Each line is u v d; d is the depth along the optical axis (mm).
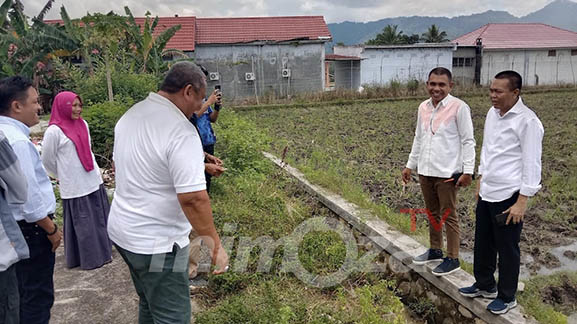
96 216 4281
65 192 4125
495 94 3066
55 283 4035
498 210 3100
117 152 2406
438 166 3666
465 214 5738
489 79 31484
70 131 4035
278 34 27578
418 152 4082
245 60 25641
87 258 4250
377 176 7410
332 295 3895
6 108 2801
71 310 3598
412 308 4051
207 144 4895
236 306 3326
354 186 6359
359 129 13367
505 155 3074
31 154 2795
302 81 26484
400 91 23438
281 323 3078
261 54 25750
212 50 25297
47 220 2803
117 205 2420
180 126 2281
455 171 3635
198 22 27469
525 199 2953
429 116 3799
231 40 26516
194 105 2389
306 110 19656
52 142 3963
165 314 2469
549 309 3293
